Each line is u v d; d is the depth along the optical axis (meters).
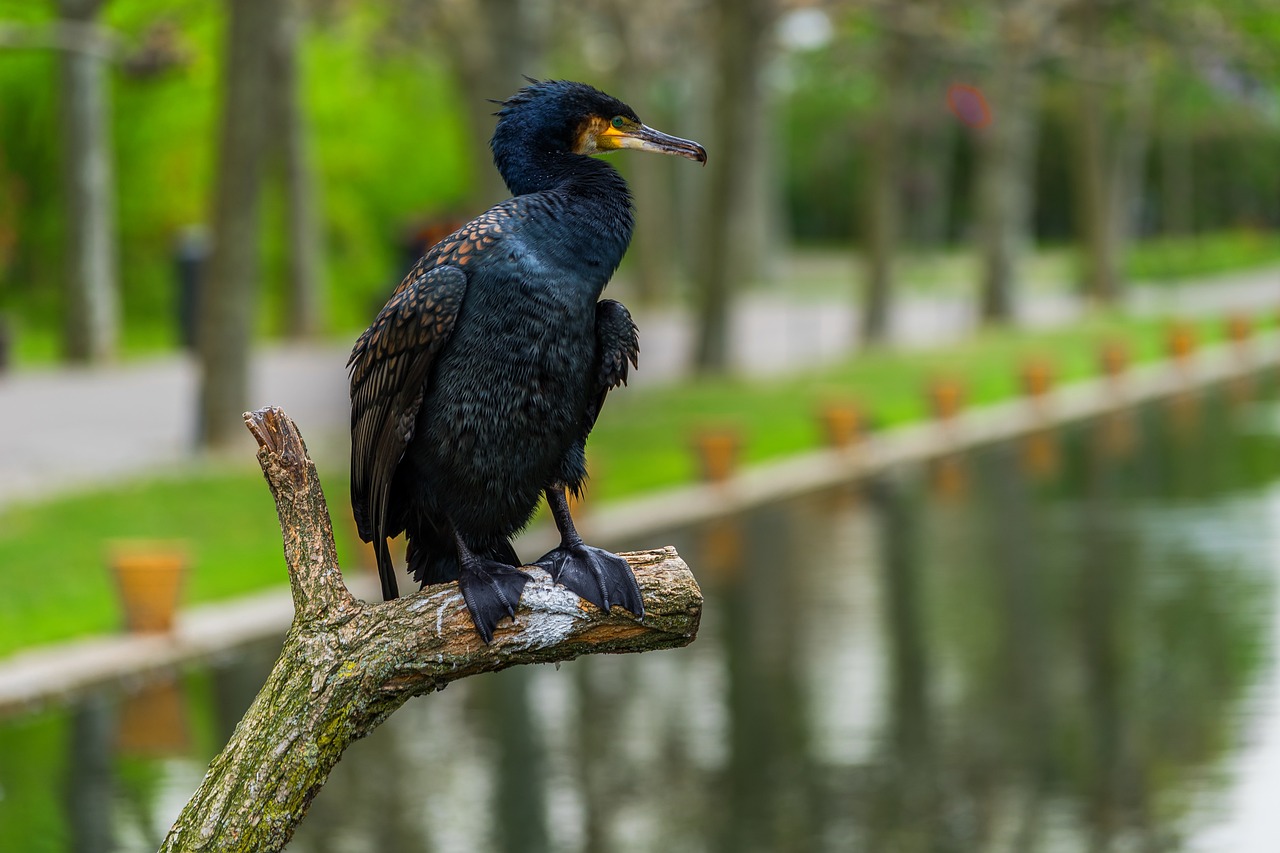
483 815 9.68
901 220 85.50
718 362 31.69
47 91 43.84
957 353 36.25
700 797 9.96
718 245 31.48
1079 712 11.55
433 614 4.22
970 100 44.88
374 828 9.48
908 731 11.22
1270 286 61.22
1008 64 43.75
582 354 4.50
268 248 46.31
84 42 31.50
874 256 38.94
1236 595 15.02
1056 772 10.30
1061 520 19.22
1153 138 78.06
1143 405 30.98
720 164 31.17
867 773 10.34
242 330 21.89
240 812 4.12
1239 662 12.77
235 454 21.28
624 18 44.78
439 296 4.39
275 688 4.20
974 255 82.06
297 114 39.28
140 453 21.67
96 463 20.84
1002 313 44.28
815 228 93.12
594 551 4.36
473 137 25.80
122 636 13.20
